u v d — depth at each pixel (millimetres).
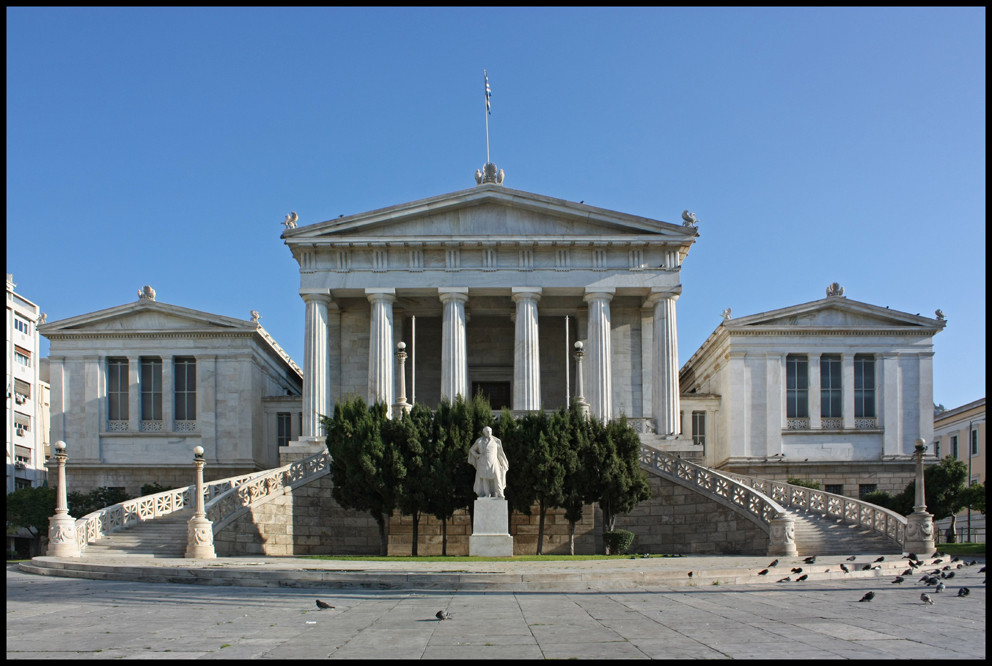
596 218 58250
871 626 16766
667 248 58375
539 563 32375
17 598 23031
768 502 40625
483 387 66688
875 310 66125
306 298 57781
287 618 18688
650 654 13789
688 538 45031
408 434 43438
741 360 65938
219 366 65750
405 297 59844
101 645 15031
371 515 45844
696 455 54031
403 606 20969
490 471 37906
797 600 21641
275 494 44562
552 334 65875
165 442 65375
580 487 43875
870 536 40156
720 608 20016
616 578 25656
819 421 65500
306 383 57031
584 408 47000
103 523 39031
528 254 58250
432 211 58344
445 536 44656
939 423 90625
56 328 66062
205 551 36500
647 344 62688
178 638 15820
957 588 24141
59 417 65500
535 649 14391
